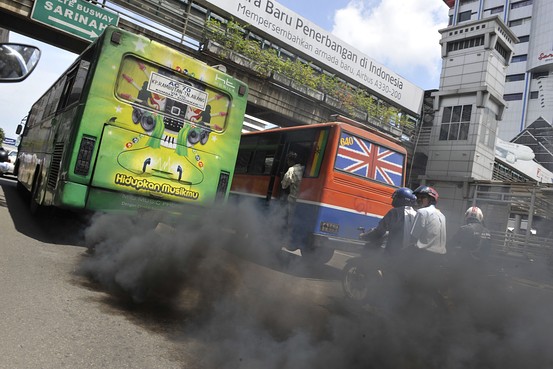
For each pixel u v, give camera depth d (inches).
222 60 582.9
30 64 123.1
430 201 179.3
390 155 306.8
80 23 461.7
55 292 142.3
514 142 991.6
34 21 441.7
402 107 916.6
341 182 274.4
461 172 860.6
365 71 841.5
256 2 673.0
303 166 287.9
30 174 329.4
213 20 624.4
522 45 2496.3
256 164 351.3
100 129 201.3
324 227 266.8
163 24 561.0
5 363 91.1
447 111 909.8
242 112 246.1
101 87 201.2
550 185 629.6
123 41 206.4
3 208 313.1
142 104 212.5
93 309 132.1
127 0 534.0
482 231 202.2
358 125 299.3
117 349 106.8
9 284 142.9
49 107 307.4
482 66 876.6
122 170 207.2
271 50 689.6
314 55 762.2
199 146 230.7
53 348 102.0
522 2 2529.5
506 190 716.7
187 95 226.5
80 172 197.0
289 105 667.4
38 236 229.5
